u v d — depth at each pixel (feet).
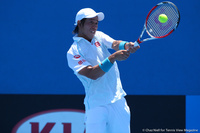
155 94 53.06
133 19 52.90
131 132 53.06
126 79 53.47
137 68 53.26
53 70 54.70
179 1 52.01
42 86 54.90
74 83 54.34
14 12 54.70
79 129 53.93
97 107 34.40
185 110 52.42
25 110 54.90
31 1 54.29
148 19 34.91
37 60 54.90
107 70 31.71
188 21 52.06
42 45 54.70
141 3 52.60
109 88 34.37
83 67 32.81
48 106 54.49
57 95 54.34
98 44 35.19
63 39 54.34
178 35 52.34
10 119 55.01
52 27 54.39
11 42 55.06
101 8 53.36
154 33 35.14
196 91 52.37
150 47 52.90
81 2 53.57
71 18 53.98
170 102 52.65
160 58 52.85
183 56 52.47
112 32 53.36
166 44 52.65
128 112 35.73
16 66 55.21
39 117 54.60
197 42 52.08
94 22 33.99
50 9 54.13
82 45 34.09
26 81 55.06
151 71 53.11
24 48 54.95
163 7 35.17
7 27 54.95
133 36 53.06
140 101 53.06
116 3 53.01
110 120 35.09
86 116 35.73
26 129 54.80
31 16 54.49
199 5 51.72
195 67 52.24
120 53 31.17
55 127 54.34
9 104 55.11
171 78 52.80
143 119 52.90
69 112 54.19
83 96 53.98
